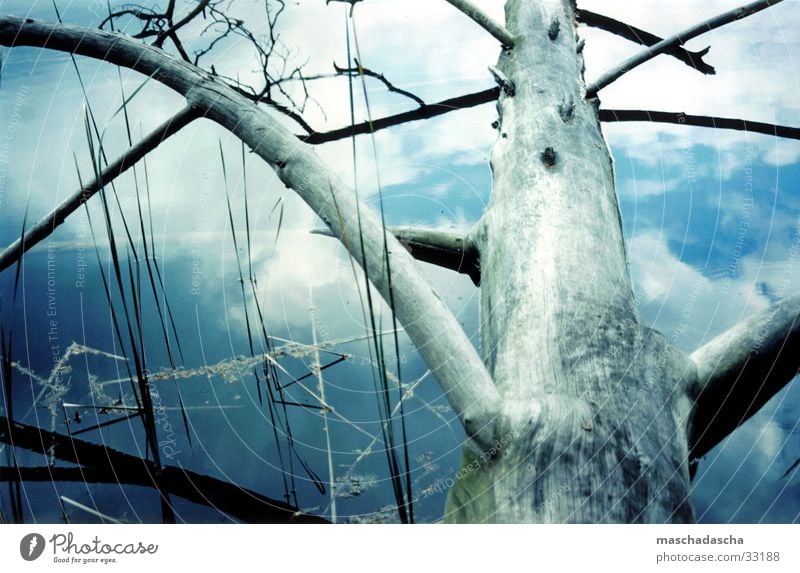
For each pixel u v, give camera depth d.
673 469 1.04
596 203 1.23
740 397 1.15
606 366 1.08
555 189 1.23
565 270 1.15
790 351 1.16
